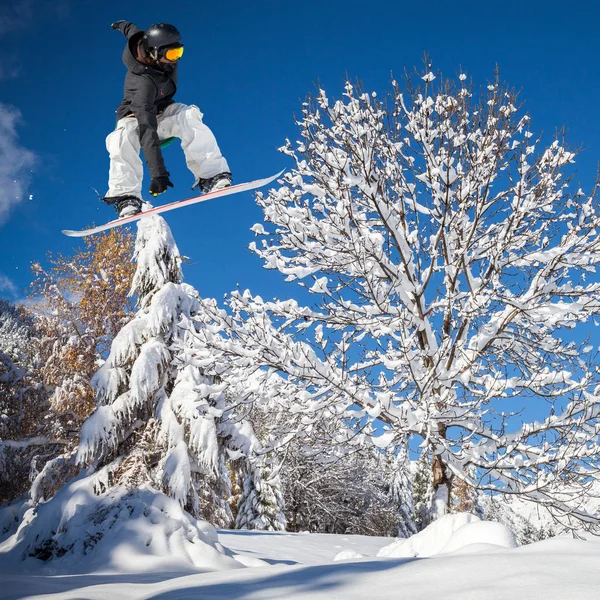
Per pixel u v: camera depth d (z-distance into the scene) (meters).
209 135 5.41
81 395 18.97
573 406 8.60
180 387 11.78
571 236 9.14
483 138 9.70
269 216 9.84
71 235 5.34
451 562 3.19
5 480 17.41
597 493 8.69
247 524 24.83
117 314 21.08
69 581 6.58
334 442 9.61
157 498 10.35
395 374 9.66
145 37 5.01
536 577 2.62
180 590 3.59
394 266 9.88
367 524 30.09
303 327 9.89
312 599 2.71
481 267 10.20
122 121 5.27
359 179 9.23
